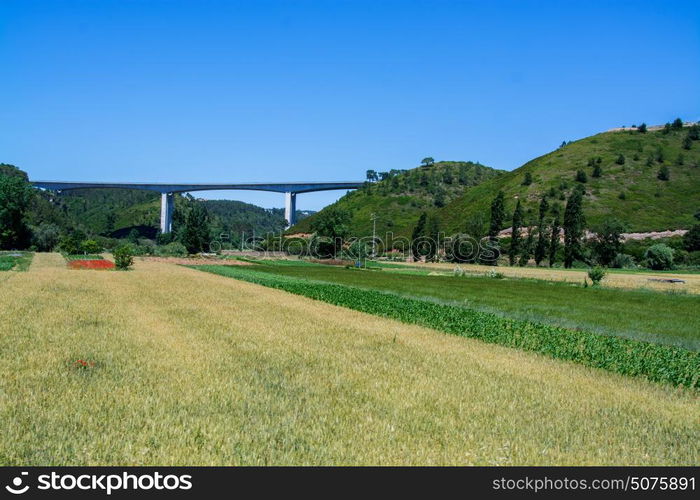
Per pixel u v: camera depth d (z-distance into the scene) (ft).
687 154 597.11
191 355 50.03
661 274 275.80
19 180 407.64
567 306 125.08
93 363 45.27
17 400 33.60
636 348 64.34
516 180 584.81
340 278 212.23
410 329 75.61
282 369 45.47
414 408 34.91
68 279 148.97
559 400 39.11
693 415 37.42
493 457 26.86
